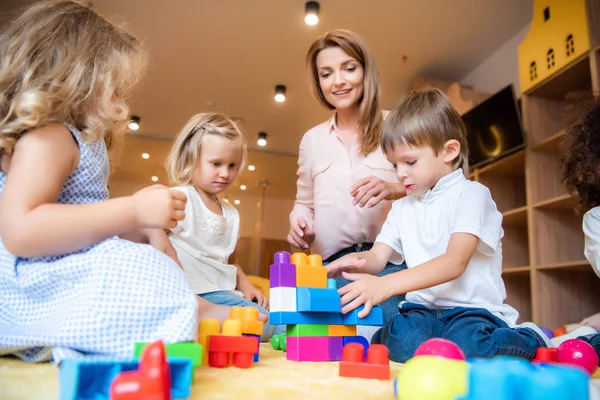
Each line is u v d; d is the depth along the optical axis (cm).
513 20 273
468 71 326
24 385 53
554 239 226
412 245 115
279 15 270
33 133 67
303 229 150
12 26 77
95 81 77
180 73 326
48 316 66
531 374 36
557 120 239
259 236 419
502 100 238
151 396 40
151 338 63
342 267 104
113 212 64
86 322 62
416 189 113
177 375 51
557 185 232
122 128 106
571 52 208
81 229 63
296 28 281
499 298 107
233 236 152
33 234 61
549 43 222
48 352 64
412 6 261
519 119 230
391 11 265
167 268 68
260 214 422
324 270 93
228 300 131
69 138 72
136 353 58
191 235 135
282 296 87
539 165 232
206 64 317
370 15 269
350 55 148
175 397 50
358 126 155
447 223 107
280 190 429
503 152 242
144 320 63
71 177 73
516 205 270
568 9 211
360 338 95
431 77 329
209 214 142
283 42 294
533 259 222
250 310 86
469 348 91
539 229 225
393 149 112
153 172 391
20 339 64
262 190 427
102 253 65
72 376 46
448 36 288
